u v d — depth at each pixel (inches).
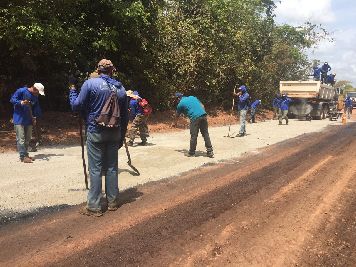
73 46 495.5
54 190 236.1
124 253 152.1
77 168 297.4
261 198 226.8
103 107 194.9
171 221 186.9
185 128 605.0
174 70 701.3
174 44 692.1
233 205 212.8
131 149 391.9
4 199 215.8
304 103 909.2
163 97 676.1
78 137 448.5
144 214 196.4
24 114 311.4
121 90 205.5
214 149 405.7
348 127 716.7
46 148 387.2
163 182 261.3
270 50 1019.9
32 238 164.9
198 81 756.0
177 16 729.0
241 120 526.0
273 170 303.6
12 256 148.0
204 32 751.1
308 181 268.8
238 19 879.1
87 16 548.7
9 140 396.5
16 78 528.4
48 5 457.7
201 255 151.6
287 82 935.7
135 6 538.0
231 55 818.2
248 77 872.3
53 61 529.7
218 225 182.9
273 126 713.0
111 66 204.4
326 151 402.3
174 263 144.6
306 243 164.7
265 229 179.0
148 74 625.9
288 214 199.8
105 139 195.8
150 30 628.7
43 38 444.5
